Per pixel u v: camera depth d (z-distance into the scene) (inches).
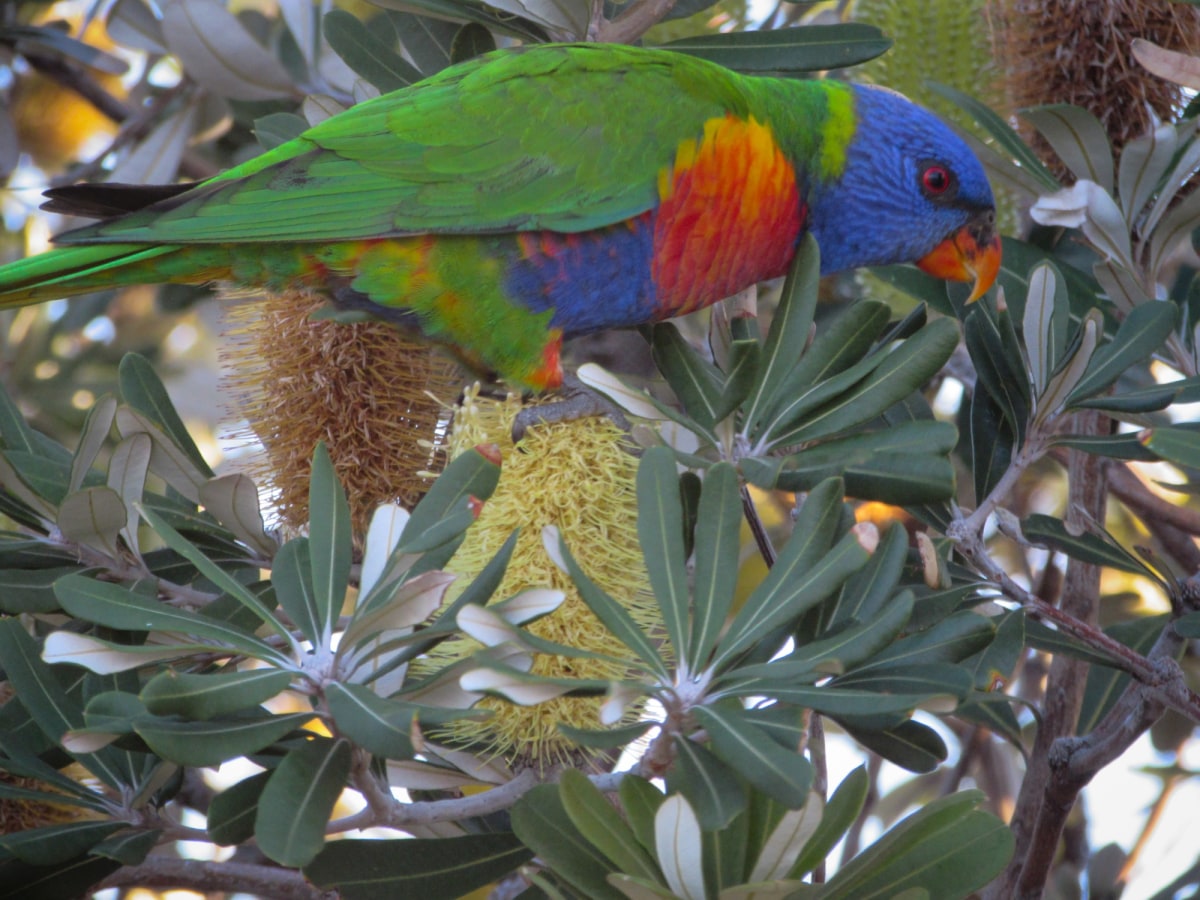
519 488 123.2
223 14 207.8
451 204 155.3
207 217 152.1
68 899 126.9
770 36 172.7
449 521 104.8
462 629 96.7
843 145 172.4
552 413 129.7
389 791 126.5
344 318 151.6
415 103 161.8
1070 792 152.7
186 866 142.6
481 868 117.6
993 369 151.2
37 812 140.9
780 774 93.1
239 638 106.7
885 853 107.1
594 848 108.2
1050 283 141.6
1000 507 147.6
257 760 126.8
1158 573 152.6
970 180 175.3
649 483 112.5
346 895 114.4
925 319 152.2
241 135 252.7
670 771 107.7
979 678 134.0
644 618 124.6
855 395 126.1
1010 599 143.3
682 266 164.4
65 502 128.6
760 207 165.0
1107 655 146.1
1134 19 176.7
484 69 164.1
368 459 155.1
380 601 107.1
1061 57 180.5
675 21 214.7
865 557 104.3
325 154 158.6
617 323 168.1
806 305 133.7
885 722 110.7
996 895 167.3
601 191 157.2
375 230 153.9
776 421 129.0
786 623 105.0
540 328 162.2
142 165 231.9
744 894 99.5
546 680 96.1
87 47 235.3
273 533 160.2
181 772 133.2
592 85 159.6
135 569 142.6
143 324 276.1
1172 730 230.1
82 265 155.3
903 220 175.8
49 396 255.0
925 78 166.9
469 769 130.1
